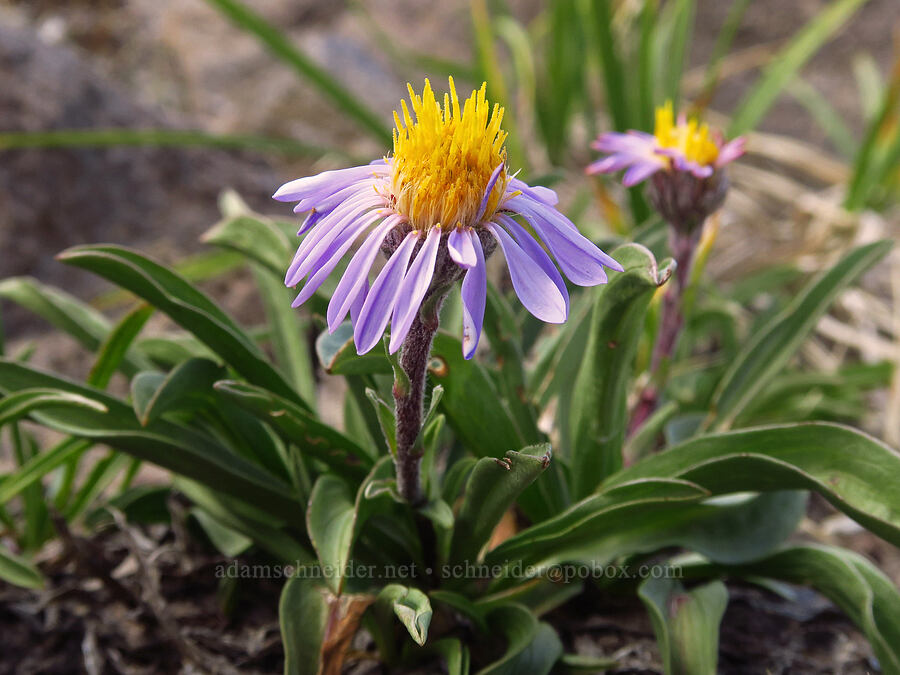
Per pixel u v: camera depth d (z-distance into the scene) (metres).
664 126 0.18
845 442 0.15
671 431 0.20
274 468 0.17
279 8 0.53
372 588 0.16
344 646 0.15
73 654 0.17
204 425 0.18
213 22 0.50
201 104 0.47
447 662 0.16
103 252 0.16
